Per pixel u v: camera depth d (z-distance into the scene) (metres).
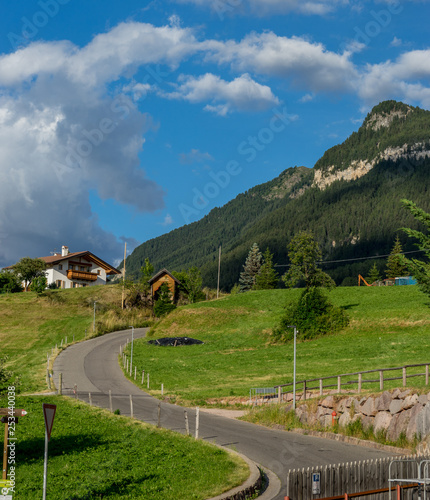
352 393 31.67
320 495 16.55
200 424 33.50
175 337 82.06
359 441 26.66
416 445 23.55
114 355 73.75
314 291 75.88
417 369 45.00
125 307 115.00
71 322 97.81
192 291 124.44
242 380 54.41
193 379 57.59
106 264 137.88
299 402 34.62
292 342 73.38
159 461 21.84
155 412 38.97
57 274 128.12
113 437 26.67
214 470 20.44
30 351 76.50
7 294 113.69
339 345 65.81
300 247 81.25
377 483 17.66
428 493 17.86
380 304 83.00
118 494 17.59
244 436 29.16
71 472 20.17
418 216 40.16
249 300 100.94
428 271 39.44
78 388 52.97
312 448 25.66
